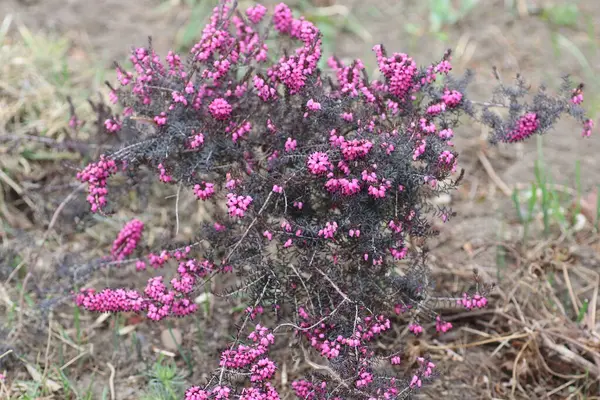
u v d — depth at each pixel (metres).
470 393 1.29
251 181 1.17
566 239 1.45
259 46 1.23
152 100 1.23
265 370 1.12
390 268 1.24
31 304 1.34
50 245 1.42
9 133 1.49
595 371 1.28
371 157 1.16
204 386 1.14
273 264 1.20
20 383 1.28
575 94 1.20
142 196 1.36
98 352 1.32
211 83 1.25
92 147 1.36
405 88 1.20
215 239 1.22
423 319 1.34
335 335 1.16
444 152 1.15
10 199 1.46
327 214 1.20
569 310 1.37
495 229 1.46
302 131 1.20
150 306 1.19
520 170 1.54
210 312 1.35
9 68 1.57
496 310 1.34
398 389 1.16
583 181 1.52
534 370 1.31
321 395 1.14
